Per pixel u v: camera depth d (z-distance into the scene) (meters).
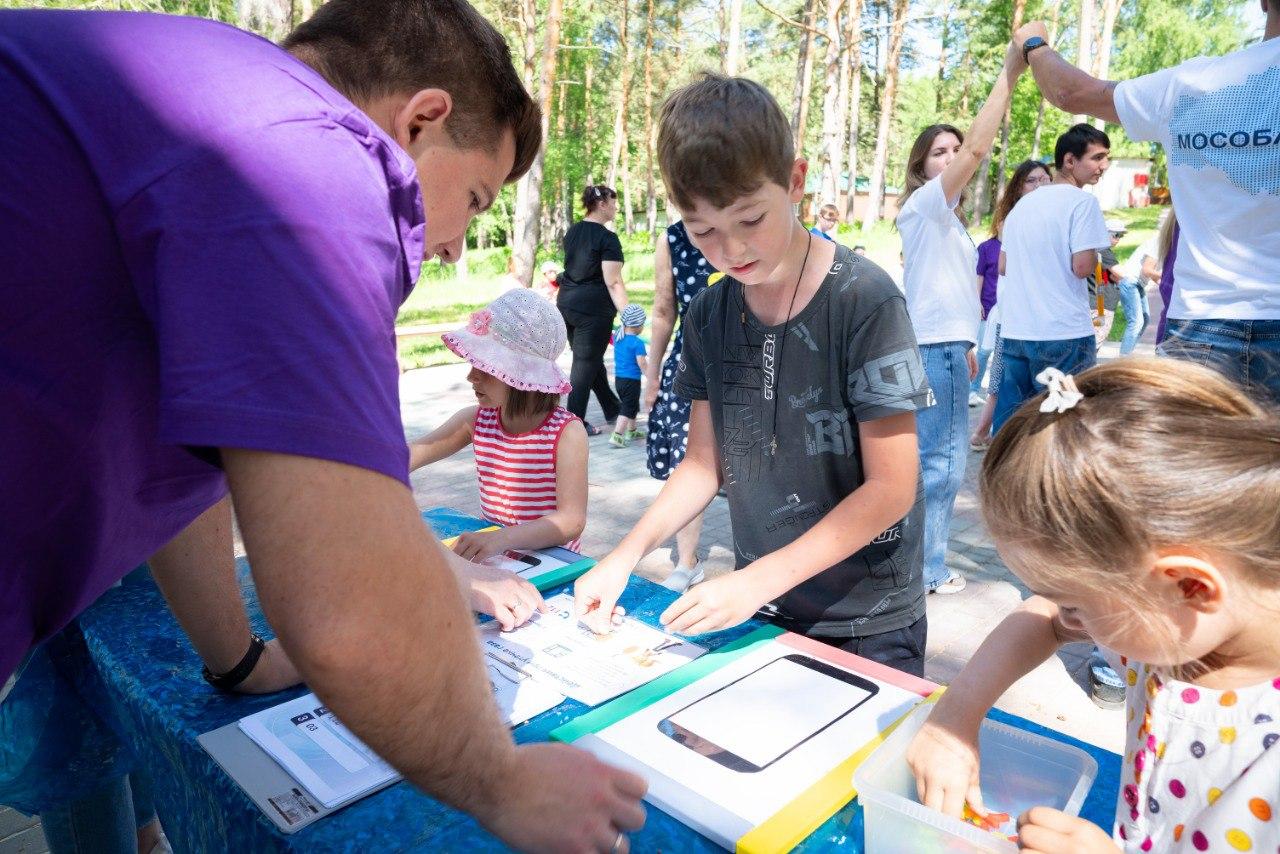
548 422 2.13
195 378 0.59
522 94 0.99
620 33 29.73
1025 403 0.84
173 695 1.20
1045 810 0.77
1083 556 0.73
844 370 1.41
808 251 1.44
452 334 2.12
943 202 2.97
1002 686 0.96
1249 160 1.87
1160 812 0.83
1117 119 2.23
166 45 0.68
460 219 1.01
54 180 0.62
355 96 0.89
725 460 1.62
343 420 0.61
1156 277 6.57
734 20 16.47
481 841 0.87
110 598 1.54
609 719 1.08
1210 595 0.71
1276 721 0.76
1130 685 0.92
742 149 1.23
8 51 0.66
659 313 3.40
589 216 5.98
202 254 0.60
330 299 0.62
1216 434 0.72
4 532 0.68
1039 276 3.84
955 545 4.02
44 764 1.58
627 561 1.46
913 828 0.80
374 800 0.95
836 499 1.53
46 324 0.64
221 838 1.02
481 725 0.70
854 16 24.58
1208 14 32.69
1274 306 1.90
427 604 0.64
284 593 0.60
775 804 0.90
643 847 0.86
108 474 0.72
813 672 1.18
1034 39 2.66
